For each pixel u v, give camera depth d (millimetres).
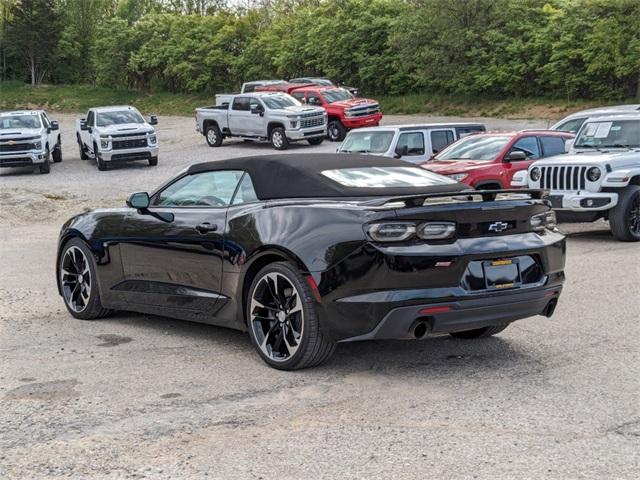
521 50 44031
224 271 6434
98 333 7312
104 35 69688
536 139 15227
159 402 5270
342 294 5559
